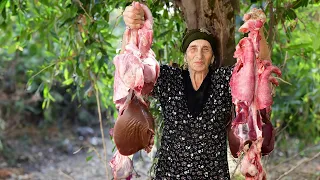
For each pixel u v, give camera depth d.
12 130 8.36
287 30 3.24
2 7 3.38
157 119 3.18
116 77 2.33
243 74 2.24
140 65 2.27
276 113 4.37
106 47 3.86
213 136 2.43
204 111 2.42
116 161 2.49
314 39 3.29
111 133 2.57
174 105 2.45
